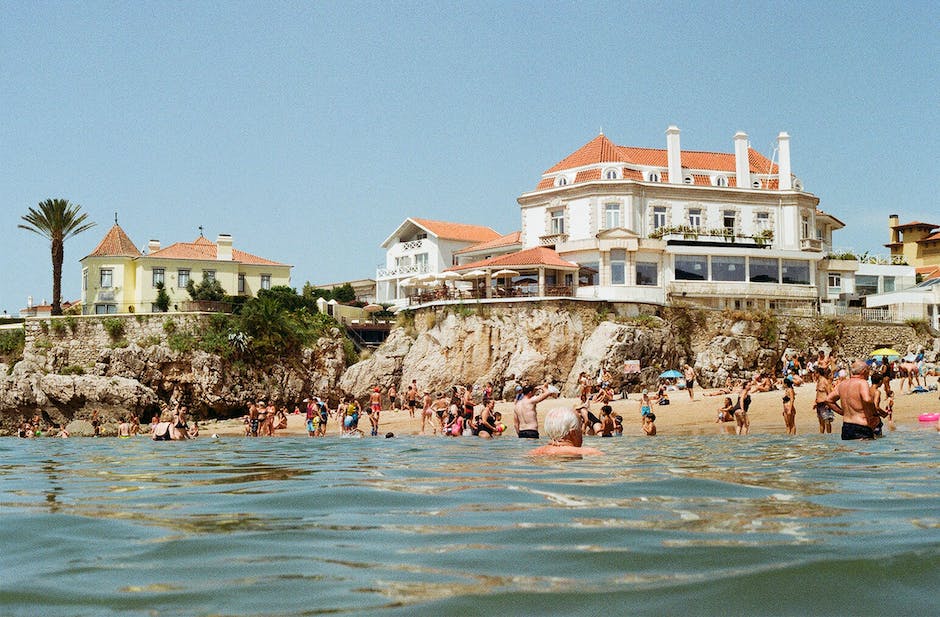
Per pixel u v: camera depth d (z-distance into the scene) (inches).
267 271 3157.0
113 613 152.7
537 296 2341.3
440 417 1461.6
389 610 151.7
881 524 225.0
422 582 171.5
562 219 2723.9
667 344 2336.4
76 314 2844.5
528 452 538.9
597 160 2746.1
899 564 176.1
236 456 605.0
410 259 3346.5
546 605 153.2
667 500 279.0
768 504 267.3
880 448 514.3
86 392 2337.6
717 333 2443.4
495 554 196.4
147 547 213.8
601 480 341.4
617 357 2218.3
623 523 233.8
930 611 145.8
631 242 2490.2
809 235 2824.8
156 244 3181.6
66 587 172.4
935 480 328.5
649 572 175.8
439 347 2354.8
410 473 393.1
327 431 1800.0
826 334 2486.5
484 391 1829.5
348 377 2458.2
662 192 2677.2
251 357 2468.0
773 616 144.9
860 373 636.7
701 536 212.1
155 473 442.0
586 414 986.1
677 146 2765.7
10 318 2834.6
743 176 2844.5
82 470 470.9
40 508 289.3
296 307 2837.1
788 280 2655.0
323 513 265.6
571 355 2290.8
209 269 3043.8
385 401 2394.2
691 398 1807.3
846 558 182.1
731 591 159.6
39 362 2466.8
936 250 3762.3
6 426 2428.6
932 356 2539.4
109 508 287.7
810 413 1400.1
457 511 262.7
